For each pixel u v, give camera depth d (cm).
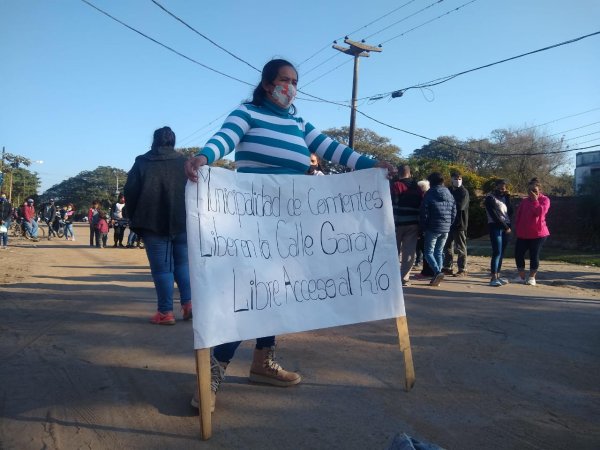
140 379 356
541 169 4759
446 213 755
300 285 314
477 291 738
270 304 301
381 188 345
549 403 322
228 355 304
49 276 858
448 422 293
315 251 322
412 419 296
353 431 280
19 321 514
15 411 303
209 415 270
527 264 1230
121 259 1227
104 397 324
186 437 272
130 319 530
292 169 324
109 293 683
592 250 1897
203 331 271
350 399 324
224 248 288
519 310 599
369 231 340
